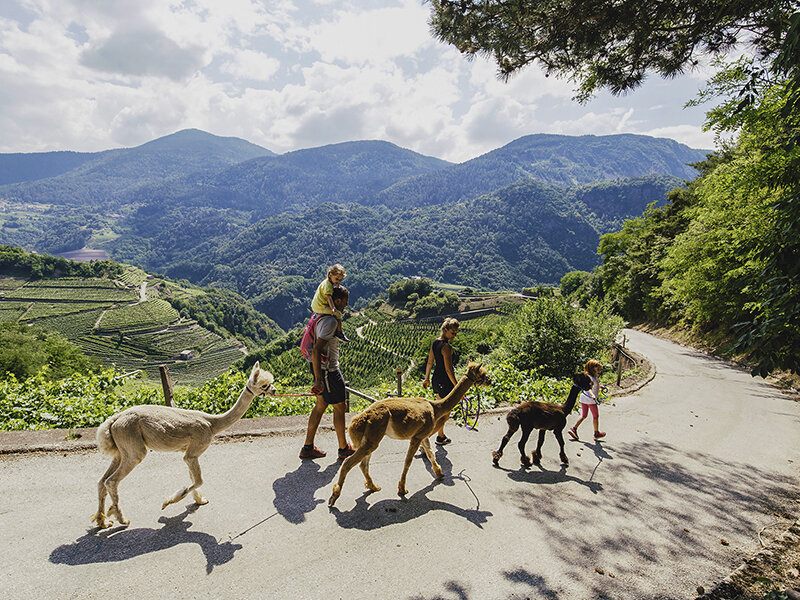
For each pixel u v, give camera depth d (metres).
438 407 5.39
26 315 126.38
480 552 4.20
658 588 3.93
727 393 13.77
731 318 20.25
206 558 3.72
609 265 53.88
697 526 5.20
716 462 7.49
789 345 3.99
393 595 3.50
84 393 8.20
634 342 27.86
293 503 4.71
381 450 6.43
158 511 4.36
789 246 4.17
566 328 16.67
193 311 157.12
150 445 4.05
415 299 136.62
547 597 3.66
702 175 40.03
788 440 9.12
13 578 3.29
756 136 12.92
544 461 6.74
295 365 88.56
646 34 6.17
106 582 3.35
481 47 6.52
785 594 3.91
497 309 113.56
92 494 4.57
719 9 5.87
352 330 120.50
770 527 5.34
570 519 5.03
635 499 5.75
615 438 8.31
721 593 3.92
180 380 105.75
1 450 5.28
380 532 4.36
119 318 134.62
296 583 3.53
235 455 5.79
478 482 5.76
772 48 5.89
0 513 4.11
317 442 6.44
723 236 17.58
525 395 10.62
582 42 6.17
